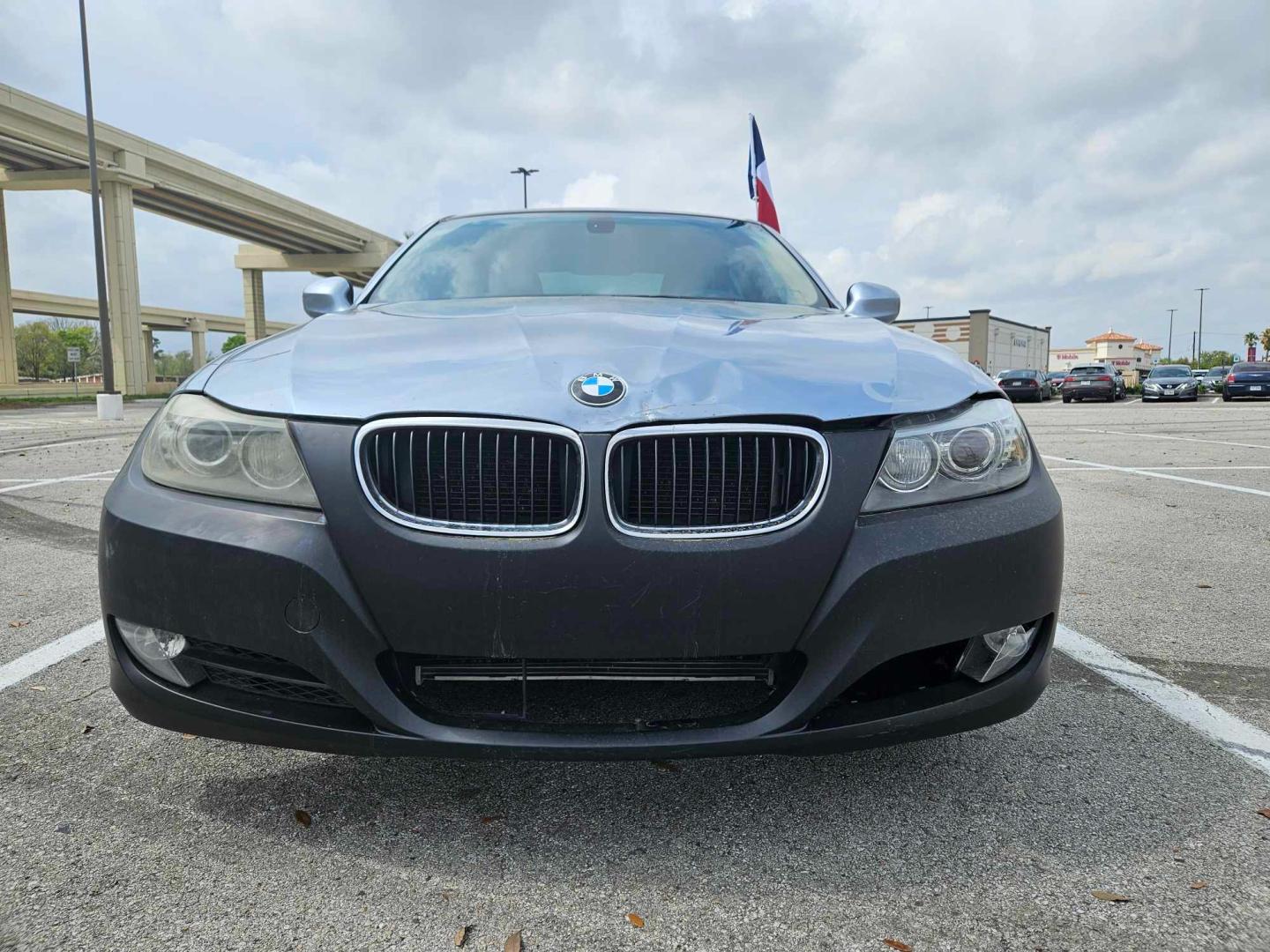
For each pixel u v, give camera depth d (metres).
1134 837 1.83
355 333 2.11
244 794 2.00
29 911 1.57
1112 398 28.86
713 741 1.63
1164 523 5.37
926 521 1.71
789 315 2.47
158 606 1.72
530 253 3.01
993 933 1.53
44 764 2.15
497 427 1.64
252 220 44.84
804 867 1.72
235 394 1.79
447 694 1.73
